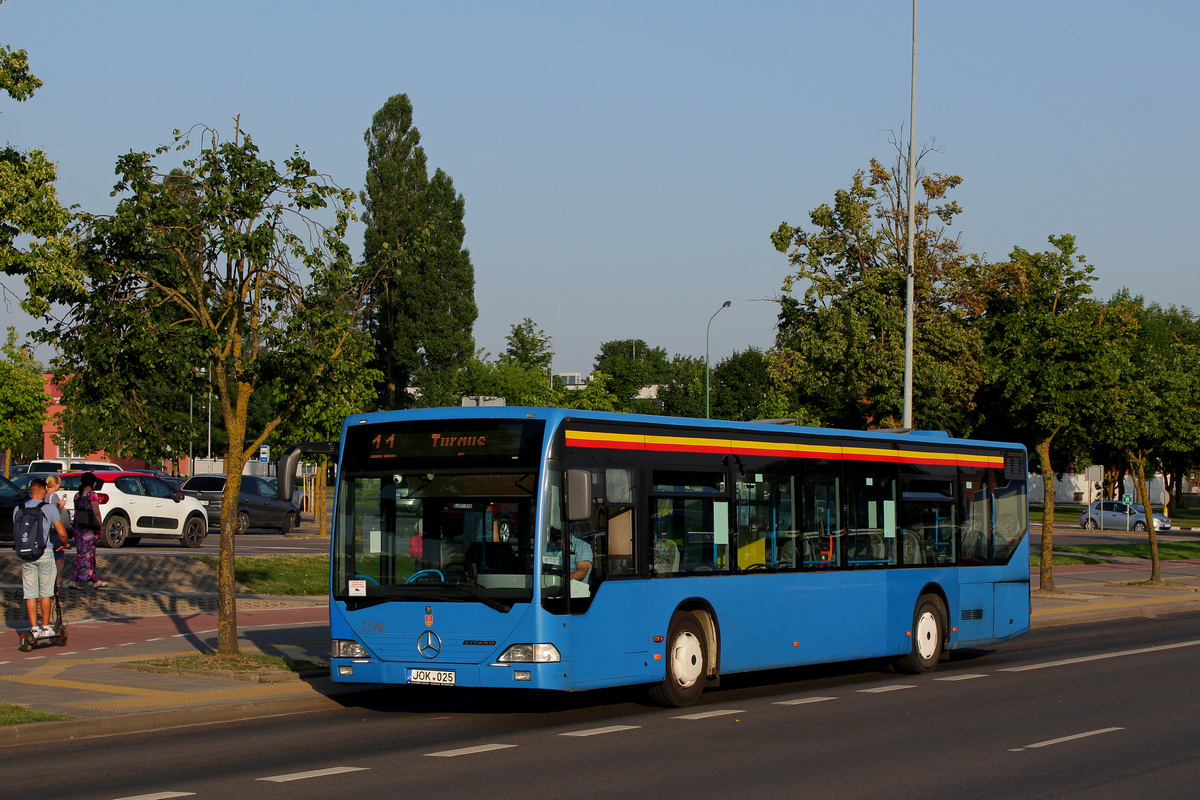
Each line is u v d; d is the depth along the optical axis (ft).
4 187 45.88
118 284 46.80
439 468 38.99
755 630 45.06
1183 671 52.16
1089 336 87.71
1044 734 36.06
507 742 34.99
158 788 28.43
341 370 47.65
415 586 38.60
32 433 298.76
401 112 233.55
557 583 37.55
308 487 206.90
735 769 30.58
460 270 234.58
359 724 38.93
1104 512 209.05
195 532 104.17
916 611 53.16
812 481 48.67
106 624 62.64
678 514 42.50
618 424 40.50
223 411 47.62
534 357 295.07
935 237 114.21
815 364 107.55
